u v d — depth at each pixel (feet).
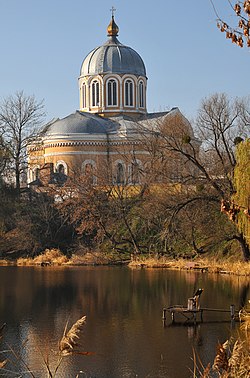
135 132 276.21
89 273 165.58
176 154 184.24
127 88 343.05
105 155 316.40
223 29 41.93
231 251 175.11
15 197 233.76
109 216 207.82
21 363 73.36
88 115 334.44
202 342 82.79
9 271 173.88
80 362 73.97
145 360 74.64
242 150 128.88
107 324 95.09
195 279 145.79
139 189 221.25
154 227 202.08
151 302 114.21
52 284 142.51
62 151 318.24
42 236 216.33
